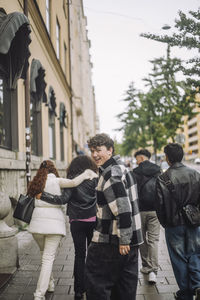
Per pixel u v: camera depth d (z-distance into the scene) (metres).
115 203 2.69
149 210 4.72
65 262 5.55
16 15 6.11
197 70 4.17
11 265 4.89
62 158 20.11
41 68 10.62
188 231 3.45
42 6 13.27
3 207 4.91
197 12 4.01
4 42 5.61
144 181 4.71
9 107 8.50
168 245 3.57
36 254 5.95
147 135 21.95
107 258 2.78
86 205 4.10
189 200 3.45
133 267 2.88
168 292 4.21
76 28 37.97
